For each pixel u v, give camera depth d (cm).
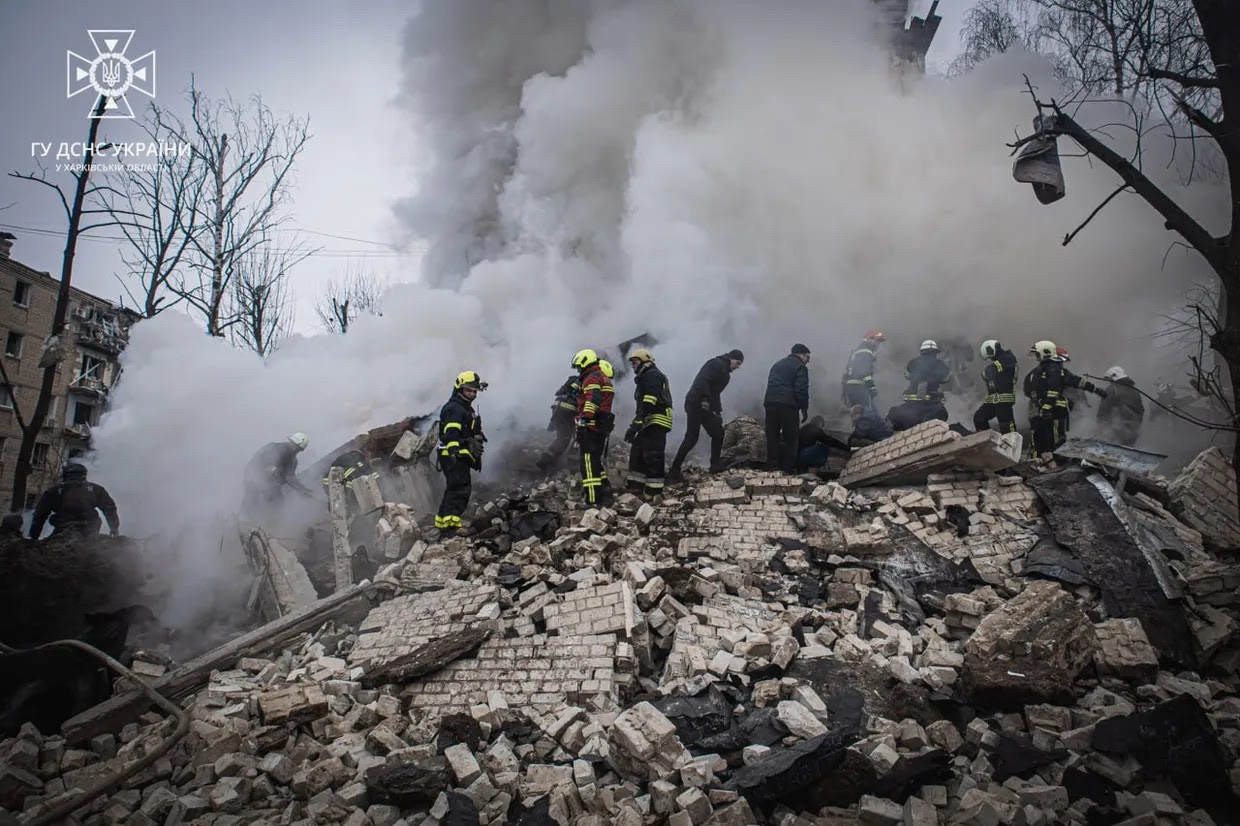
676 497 739
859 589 516
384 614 523
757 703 378
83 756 376
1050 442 810
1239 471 334
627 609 446
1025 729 351
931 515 606
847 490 708
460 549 651
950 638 452
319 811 313
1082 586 486
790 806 305
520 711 384
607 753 339
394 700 407
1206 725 312
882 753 319
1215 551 573
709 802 293
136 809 331
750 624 466
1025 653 374
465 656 438
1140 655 395
